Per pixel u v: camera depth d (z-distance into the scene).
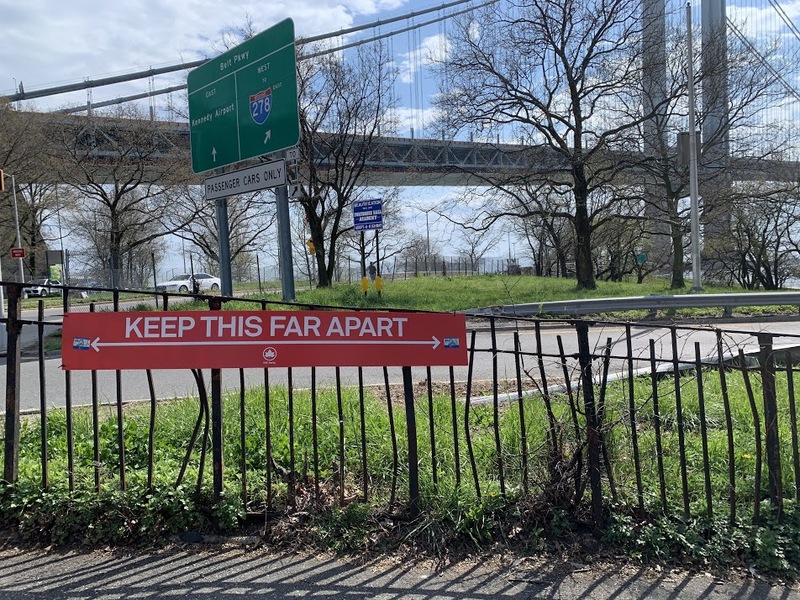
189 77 10.52
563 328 13.70
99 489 3.79
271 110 8.99
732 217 35.22
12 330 3.84
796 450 3.90
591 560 3.48
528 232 45.31
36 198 42.56
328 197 29.86
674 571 3.39
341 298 20.00
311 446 4.74
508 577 3.30
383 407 5.82
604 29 21.58
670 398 5.73
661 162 23.56
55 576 3.22
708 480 3.76
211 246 42.97
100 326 3.72
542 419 4.89
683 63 22.95
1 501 3.73
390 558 3.48
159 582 3.18
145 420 5.29
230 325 3.69
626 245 39.22
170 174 32.03
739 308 16.50
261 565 3.37
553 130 22.67
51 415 5.51
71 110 46.28
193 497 3.81
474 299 19.06
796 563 3.43
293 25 8.63
